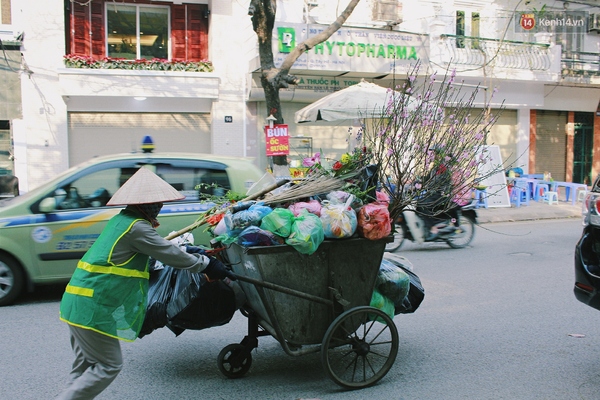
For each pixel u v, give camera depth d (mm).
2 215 6160
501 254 9461
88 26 14852
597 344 5020
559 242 10680
